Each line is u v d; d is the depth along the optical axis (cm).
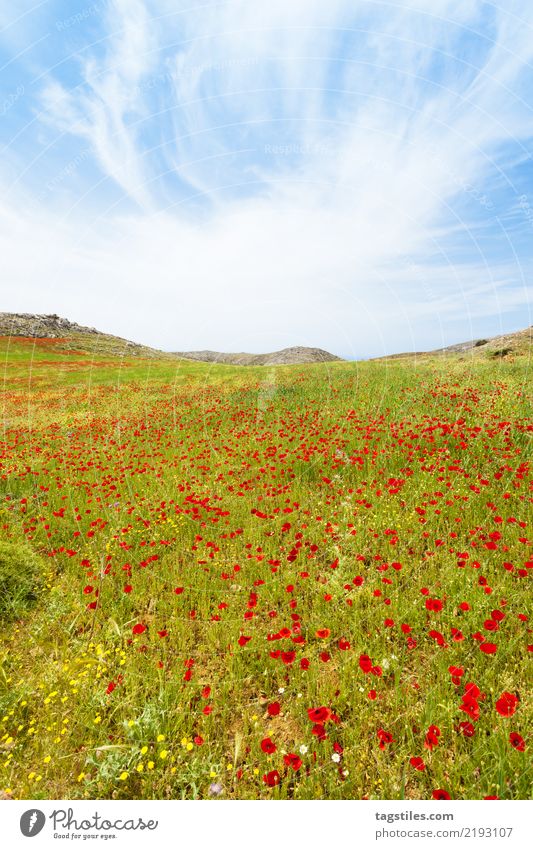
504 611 368
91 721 311
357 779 263
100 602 448
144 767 283
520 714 281
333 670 353
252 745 289
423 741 277
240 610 429
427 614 387
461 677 317
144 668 359
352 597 414
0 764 287
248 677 351
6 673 358
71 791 275
